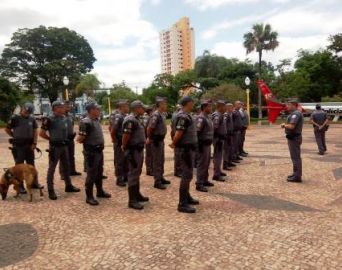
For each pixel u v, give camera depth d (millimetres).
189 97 6828
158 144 8625
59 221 6410
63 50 64812
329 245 5246
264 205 7242
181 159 6785
